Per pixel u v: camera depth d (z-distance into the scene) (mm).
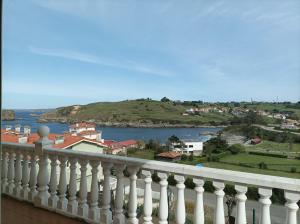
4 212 4695
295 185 2502
